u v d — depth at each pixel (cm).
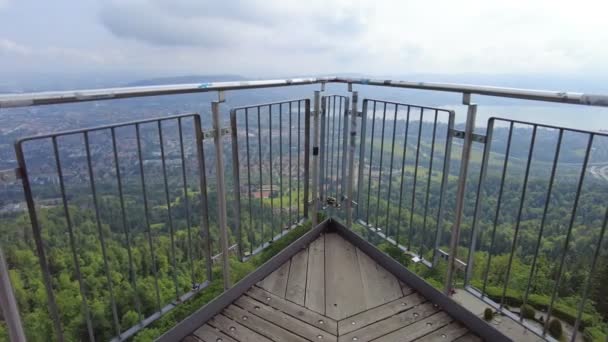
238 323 180
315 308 191
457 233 184
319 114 256
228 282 202
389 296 200
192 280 190
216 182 187
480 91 158
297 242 243
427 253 212
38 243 128
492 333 163
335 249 250
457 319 180
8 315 122
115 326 162
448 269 192
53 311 140
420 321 180
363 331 174
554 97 130
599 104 116
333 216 278
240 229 213
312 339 170
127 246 160
